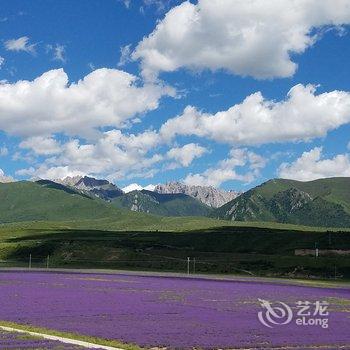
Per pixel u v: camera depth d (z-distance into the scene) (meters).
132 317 62.72
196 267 174.25
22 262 198.00
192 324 57.69
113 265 185.75
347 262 164.25
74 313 64.75
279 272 159.75
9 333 47.69
